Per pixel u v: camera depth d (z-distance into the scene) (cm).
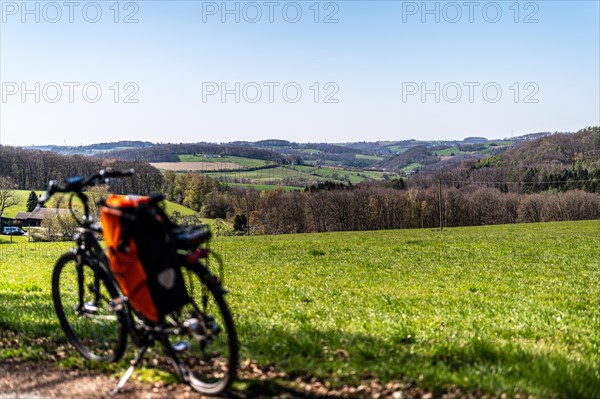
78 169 8869
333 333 678
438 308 1249
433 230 7981
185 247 481
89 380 527
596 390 503
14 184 10131
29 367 569
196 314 475
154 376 521
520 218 11756
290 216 11012
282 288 1827
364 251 4025
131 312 530
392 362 552
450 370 545
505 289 1848
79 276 589
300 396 473
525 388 478
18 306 1017
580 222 8431
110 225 494
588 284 1980
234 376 462
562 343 800
